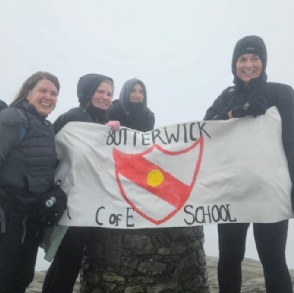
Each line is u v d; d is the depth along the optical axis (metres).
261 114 1.82
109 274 1.93
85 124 2.00
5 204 1.60
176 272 1.96
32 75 1.84
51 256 1.78
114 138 2.02
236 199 1.86
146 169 1.97
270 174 1.80
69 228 1.84
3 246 1.59
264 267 1.66
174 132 2.03
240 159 1.89
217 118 1.98
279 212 1.73
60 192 1.74
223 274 1.78
